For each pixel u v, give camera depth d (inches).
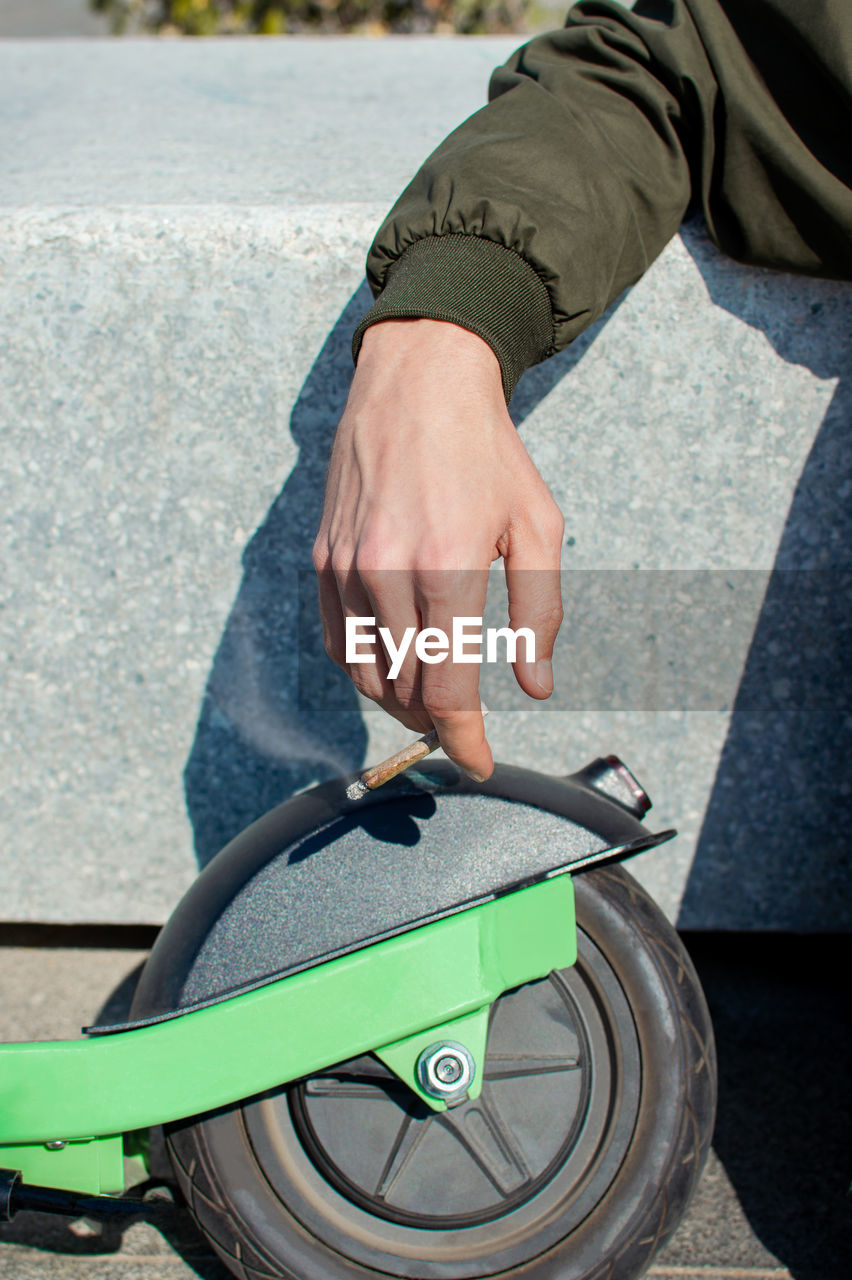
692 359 51.6
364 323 35.0
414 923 37.4
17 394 53.0
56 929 67.9
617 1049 41.1
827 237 44.4
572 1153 40.9
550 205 37.1
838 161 43.2
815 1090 54.9
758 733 57.1
